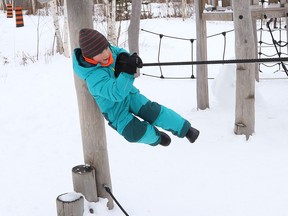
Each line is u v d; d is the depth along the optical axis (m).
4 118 7.38
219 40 18.05
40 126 6.97
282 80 9.40
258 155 5.08
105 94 3.06
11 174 5.23
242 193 4.25
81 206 3.61
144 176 4.81
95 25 18.98
